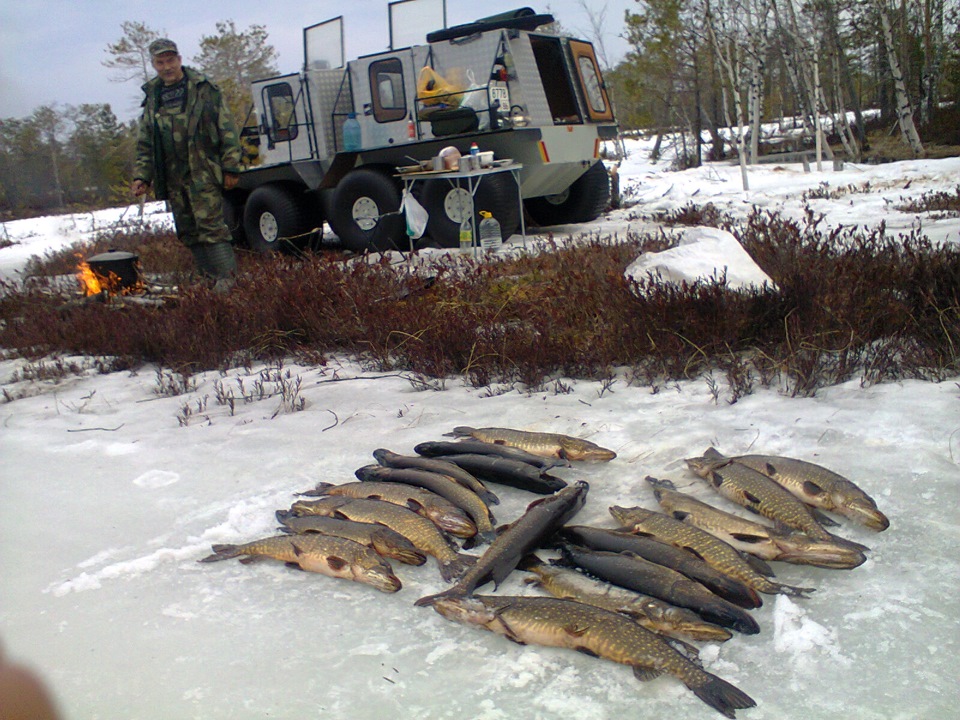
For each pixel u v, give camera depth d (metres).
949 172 17.78
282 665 2.68
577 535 3.10
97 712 2.50
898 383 4.71
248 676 2.63
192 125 9.09
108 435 5.20
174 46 9.09
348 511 3.46
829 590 2.83
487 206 11.27
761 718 2.26
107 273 9.33
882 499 3.40
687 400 4.85
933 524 3.17
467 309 6.90
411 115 12.05
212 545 3.46
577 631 2.51
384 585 2.98
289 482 4.15
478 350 5.95
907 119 25.55
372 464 4.21
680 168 31.28
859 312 5.43
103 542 3.68
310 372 6.45
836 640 2.55
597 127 12.82
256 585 3.21
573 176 12.70
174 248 13.35
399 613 2.93
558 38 12.31
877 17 31.39
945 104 35.44
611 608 2.69
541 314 6.62
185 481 4.30
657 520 3.14
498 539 3.06
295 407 5.42
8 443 5.16
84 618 3.06
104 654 2.81
